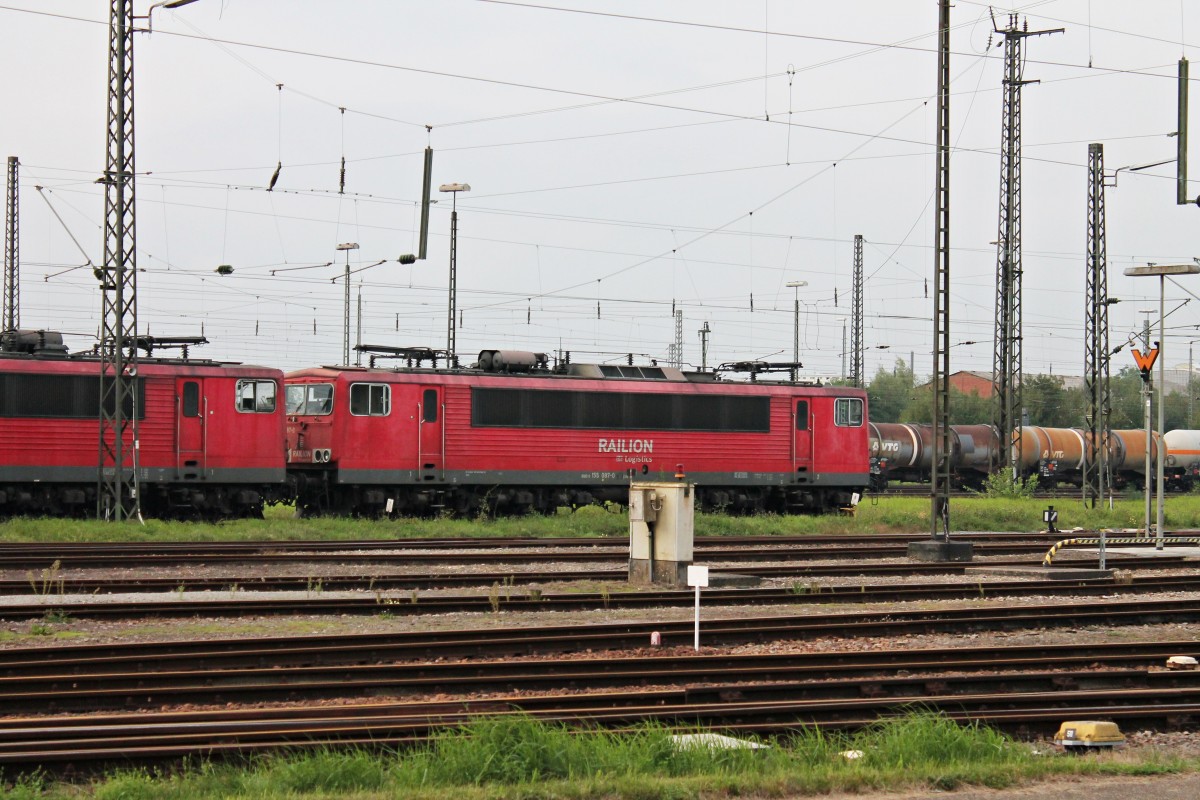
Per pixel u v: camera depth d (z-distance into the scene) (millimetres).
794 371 52656
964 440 76500
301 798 11422
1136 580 29594
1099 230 60375
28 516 39344
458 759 12344
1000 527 50719
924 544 34562
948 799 11781
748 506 51531
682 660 17594
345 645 18594
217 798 11375
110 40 37844
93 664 16656
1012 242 59344
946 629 22047
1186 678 17438
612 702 15242
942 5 34156
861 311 77625
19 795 11188
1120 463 83188
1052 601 26609
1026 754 13203
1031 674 16812
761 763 12773
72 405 39312
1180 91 39781
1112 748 14055
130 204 38406
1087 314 61094
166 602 23172
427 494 45000
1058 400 119875
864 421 52938
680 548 27047
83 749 12820
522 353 47969
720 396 49906
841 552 35719
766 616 23516
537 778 12102
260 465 42188
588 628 20156
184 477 41062
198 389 41406
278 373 42594
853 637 21172
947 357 35250
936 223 34844
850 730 14234
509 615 23016
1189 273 43281
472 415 45375
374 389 43938
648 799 11586
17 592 25094
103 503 39188
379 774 12148
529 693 16219
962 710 15367
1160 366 43750
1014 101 57875
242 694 15531
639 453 48312
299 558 30750
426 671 16875
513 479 46031
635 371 49531
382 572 29188
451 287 58750
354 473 43500
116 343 38250
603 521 43750
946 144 34281
